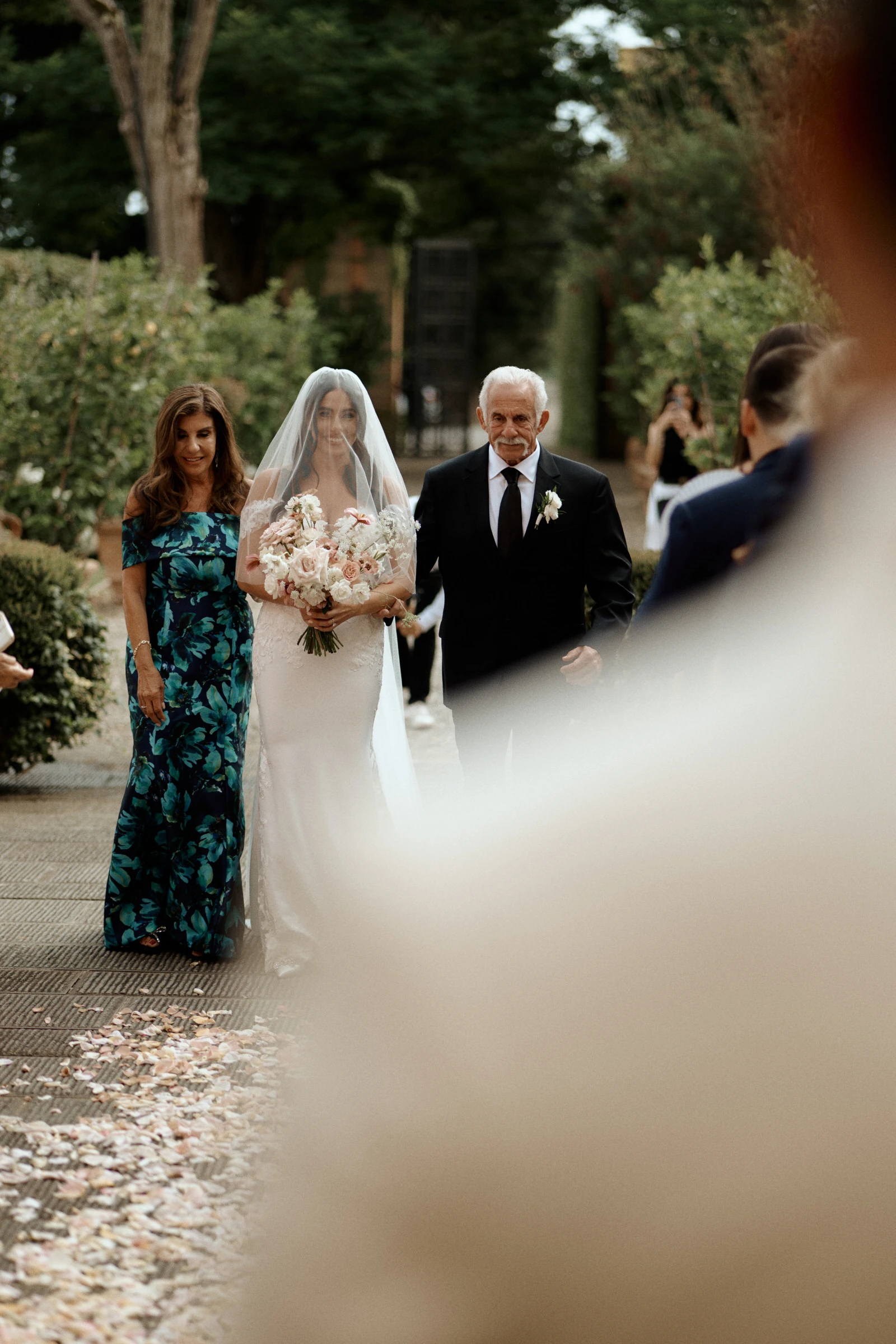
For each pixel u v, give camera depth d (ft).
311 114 77.87
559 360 126.11
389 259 106.52
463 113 78.84
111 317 46.75
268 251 94.79
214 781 16.33
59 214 83.66
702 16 75.31
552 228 127.65
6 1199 10.19
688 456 37.55
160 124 57.36
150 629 16.70
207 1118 11.51
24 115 82.12
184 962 16.21
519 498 16.53
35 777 27.71
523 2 81.82
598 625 16.12
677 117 70.44
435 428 107.55
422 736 29.81
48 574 25.66
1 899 18.49
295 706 15.94
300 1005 14.74
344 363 93.66
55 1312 8.33
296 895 15.83
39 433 45.24
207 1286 8.15
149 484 16.61
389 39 80.23
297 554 15.55
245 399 60.34
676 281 42.70
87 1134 11.25
